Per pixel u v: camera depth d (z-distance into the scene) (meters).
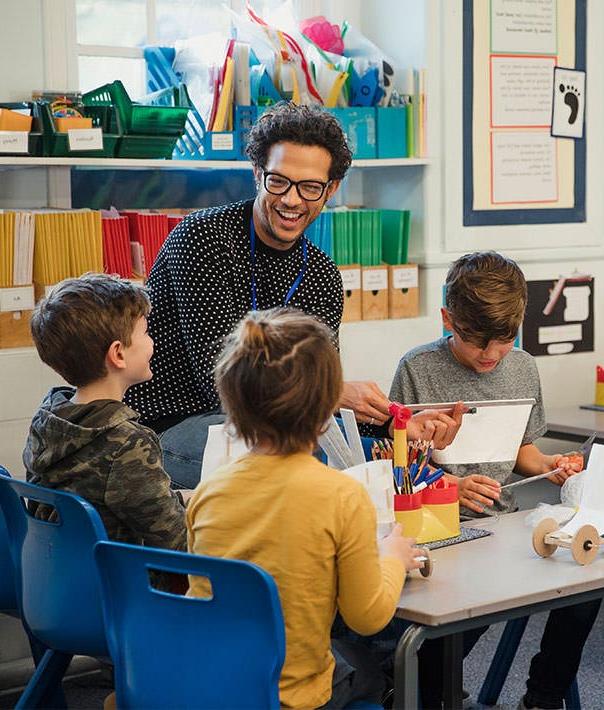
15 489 2.10
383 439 2.58
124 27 3.78
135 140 3.44
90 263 3.37
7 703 3.10
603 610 3.77
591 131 4.32
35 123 3.30
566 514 2.29
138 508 2.09
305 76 3.75
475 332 2.60
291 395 1.73
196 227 2.54
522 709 2.76
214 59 3.65
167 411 2.63
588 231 4.34
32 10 3.50
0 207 3.54
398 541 1.96
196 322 2.51
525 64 4.13
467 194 4.06
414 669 1.83
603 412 3.91
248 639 1.66
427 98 3.96
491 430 2.49
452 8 3.95
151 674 1.77
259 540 1.75
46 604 2.08
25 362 3.26
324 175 2.49
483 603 1.85
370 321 3.90
